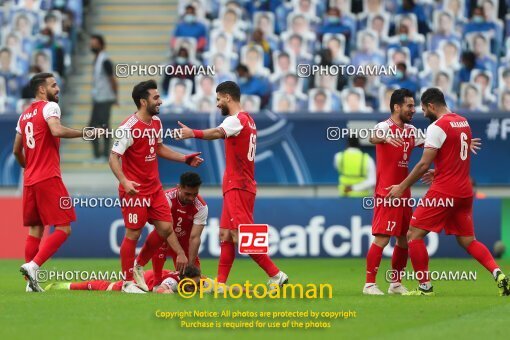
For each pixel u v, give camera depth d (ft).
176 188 142.82
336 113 225.97
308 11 267.59
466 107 250.37
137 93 132.36
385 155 132.98
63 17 270.46
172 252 144.66
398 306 119.75
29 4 276.41
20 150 141.69
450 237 210.38
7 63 265.75
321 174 228.02
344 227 208.54
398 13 264.72
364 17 264.72
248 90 246.27
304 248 208.64
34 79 137.80
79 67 274.16
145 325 103.60
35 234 140.46
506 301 125.39
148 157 133.28
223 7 269.64
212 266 192.24
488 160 225.76
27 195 137.28
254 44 253.24
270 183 228.84
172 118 222.07
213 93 246.06
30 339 93.97
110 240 210.38
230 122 132.67
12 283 157.17
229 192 134.72
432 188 132.26
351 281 160.66
